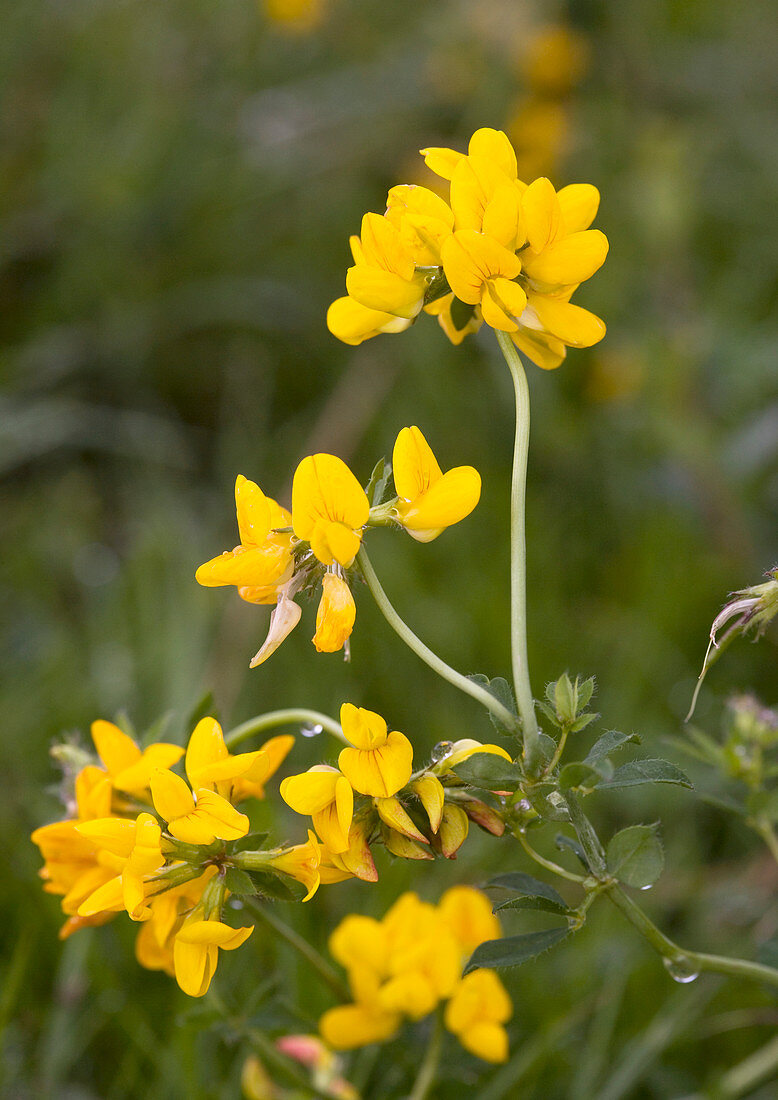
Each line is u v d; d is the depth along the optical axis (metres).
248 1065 2.69
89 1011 3.09
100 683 4.35
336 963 2.91
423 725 4.14
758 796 2.48
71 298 6.21
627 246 5.47
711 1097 2.76
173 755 2.19
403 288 1.91
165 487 5.41
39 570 5.14
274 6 7.45
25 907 3.26
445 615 4.44
